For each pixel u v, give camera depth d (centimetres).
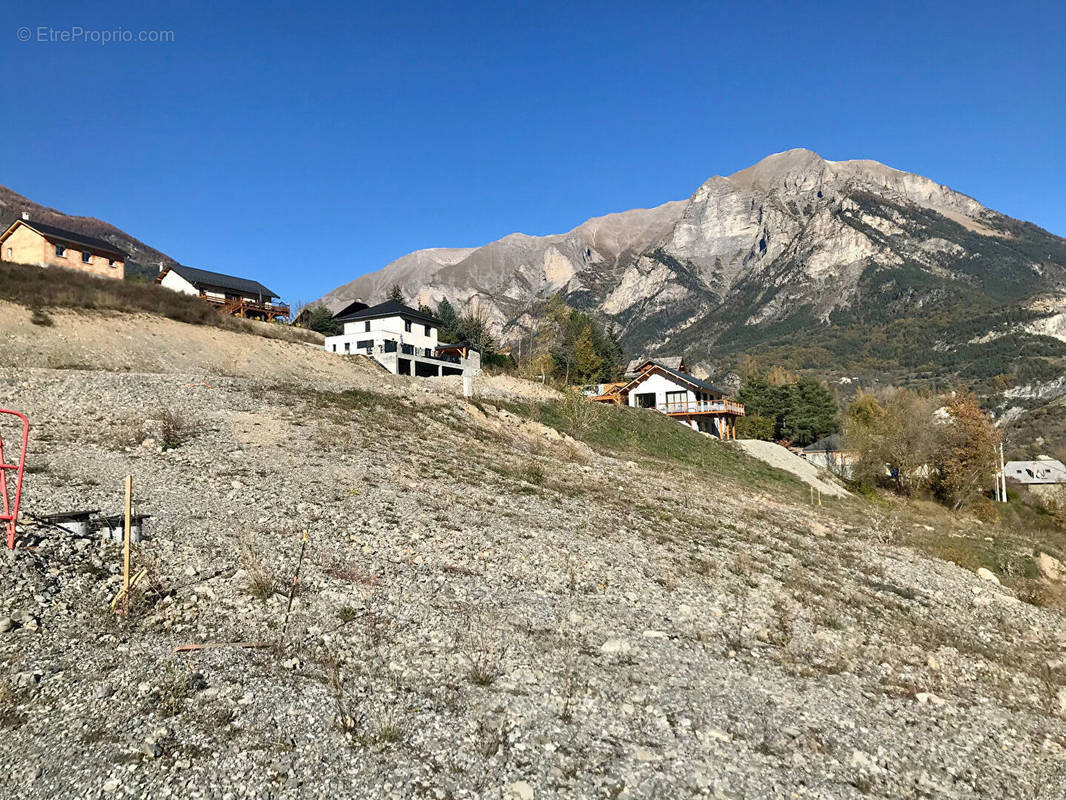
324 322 7725
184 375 2906
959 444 4838
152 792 547
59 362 3084
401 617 970
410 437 2509
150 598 902
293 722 672
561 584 1245
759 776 700
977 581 2138
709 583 1420
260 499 1436
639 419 4791
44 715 629
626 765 680
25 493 1227
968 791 753
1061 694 1130
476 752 667
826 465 5709
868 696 989
